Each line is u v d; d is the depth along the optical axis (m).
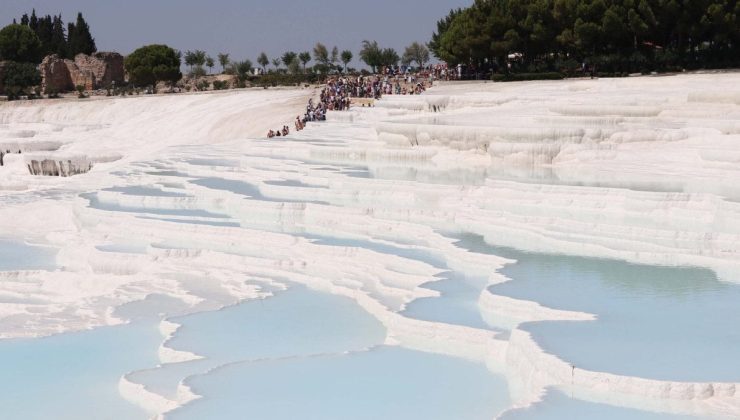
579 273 20.66
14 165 58.38
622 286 19.48
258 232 27.36
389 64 109.38
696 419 13.22
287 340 19.39
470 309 19.20
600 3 68.00
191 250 26.75
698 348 15.44
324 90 67.94
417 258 23.69
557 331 16.47
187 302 23.06
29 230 33.09
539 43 73.81
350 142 41.81
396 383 16.12
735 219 23.64
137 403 16.69
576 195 26.83
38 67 107.44
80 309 23.08
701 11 64.19
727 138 32.41
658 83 51.19
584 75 69.44
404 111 50.94
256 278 24.34
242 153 43.25
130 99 85.31
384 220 27.34
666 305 18.03
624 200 26.00
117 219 30.86
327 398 15.54
